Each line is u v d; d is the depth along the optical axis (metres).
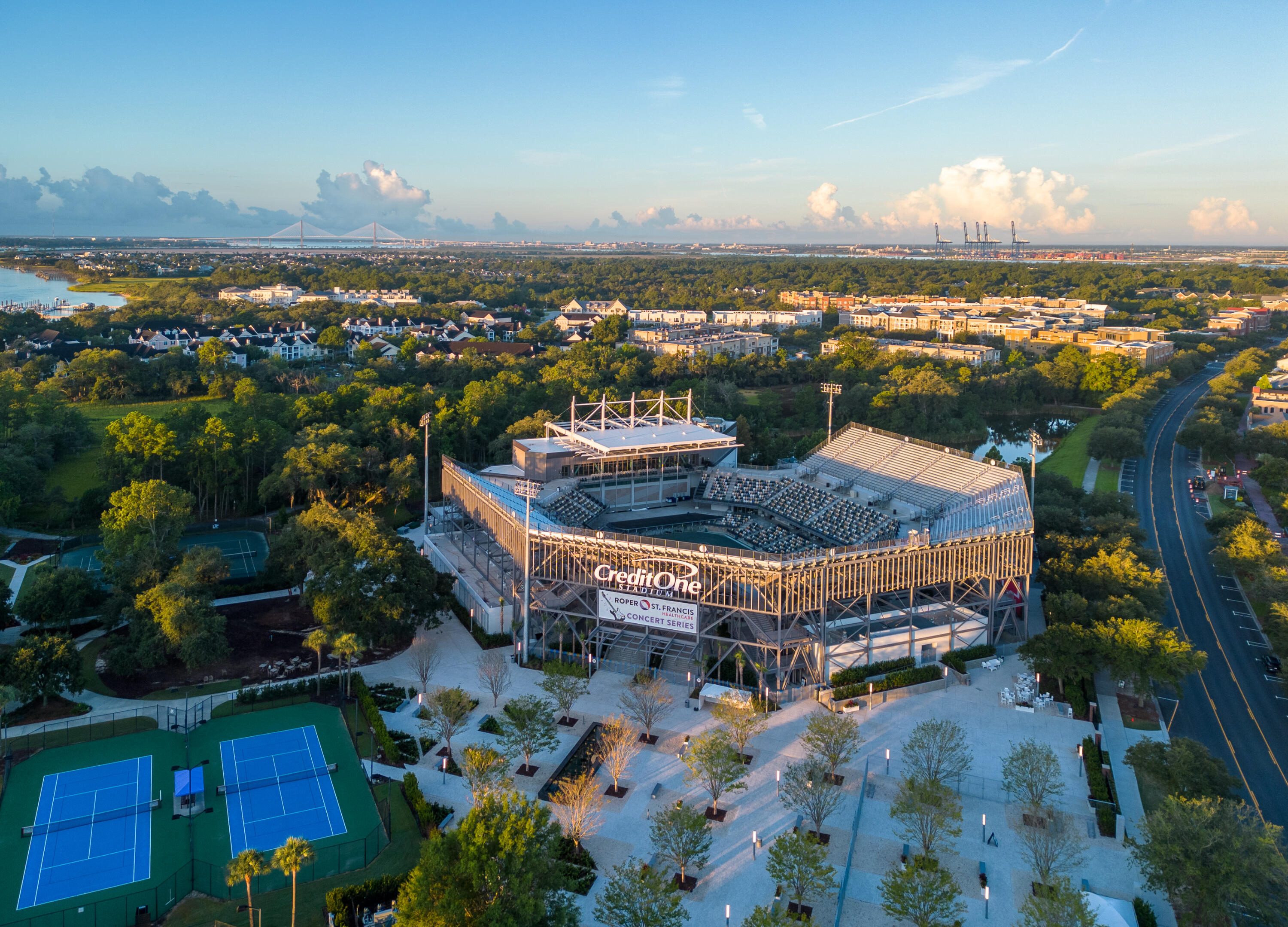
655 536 174.38
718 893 82.19
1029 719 115.31
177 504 147.62
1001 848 89.31
